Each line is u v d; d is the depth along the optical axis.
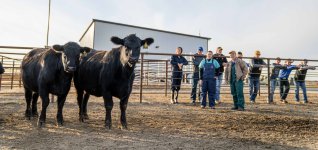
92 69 5.96
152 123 6.31
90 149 4.16
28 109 6.47
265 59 10.85
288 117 7.54
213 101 8.95
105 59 5.69
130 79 5.69
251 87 10.87
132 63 5.13
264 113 8.25
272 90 11.00
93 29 26.75
